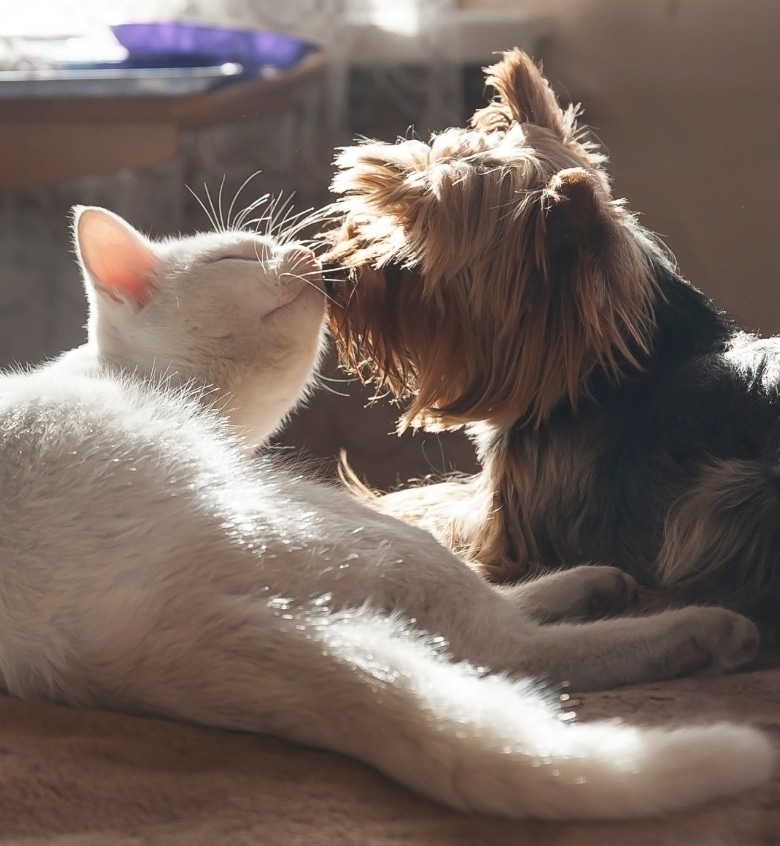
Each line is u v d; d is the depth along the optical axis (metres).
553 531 1.97
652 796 0.98
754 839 0.97
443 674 1.08
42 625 1.15
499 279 1.90
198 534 1.18
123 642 1.13
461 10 4.72
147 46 4.01
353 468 3.59
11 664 1.17
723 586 1.69
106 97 3.57
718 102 4.17
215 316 1.85
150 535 1.17
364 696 1.04
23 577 1.16
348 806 1.01
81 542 1.17
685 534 1.74
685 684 1.33
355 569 1.26
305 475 1.56
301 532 1.25
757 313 3.97
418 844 0.95
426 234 1.91
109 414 1.36
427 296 1.97
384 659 1.07
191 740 1.12
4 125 3.57
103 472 1.23
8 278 4.34
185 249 1.91
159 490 1.22
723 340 2.03
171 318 1.84
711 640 1.37
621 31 4.34
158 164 3.83
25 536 1.17
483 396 2.01
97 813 1.00
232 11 4.54
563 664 1.31
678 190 4.18
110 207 4.56
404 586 1.28
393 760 1.02
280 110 4.14
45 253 4.43
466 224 1.90
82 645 1.14
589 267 1.84
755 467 1.74
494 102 2.34
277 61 4.04
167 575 1.14
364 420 3.75
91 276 1.84
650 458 1.86
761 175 4.09
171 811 1.01
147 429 1.34
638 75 4.31
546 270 1.86
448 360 2.01
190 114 3.67
